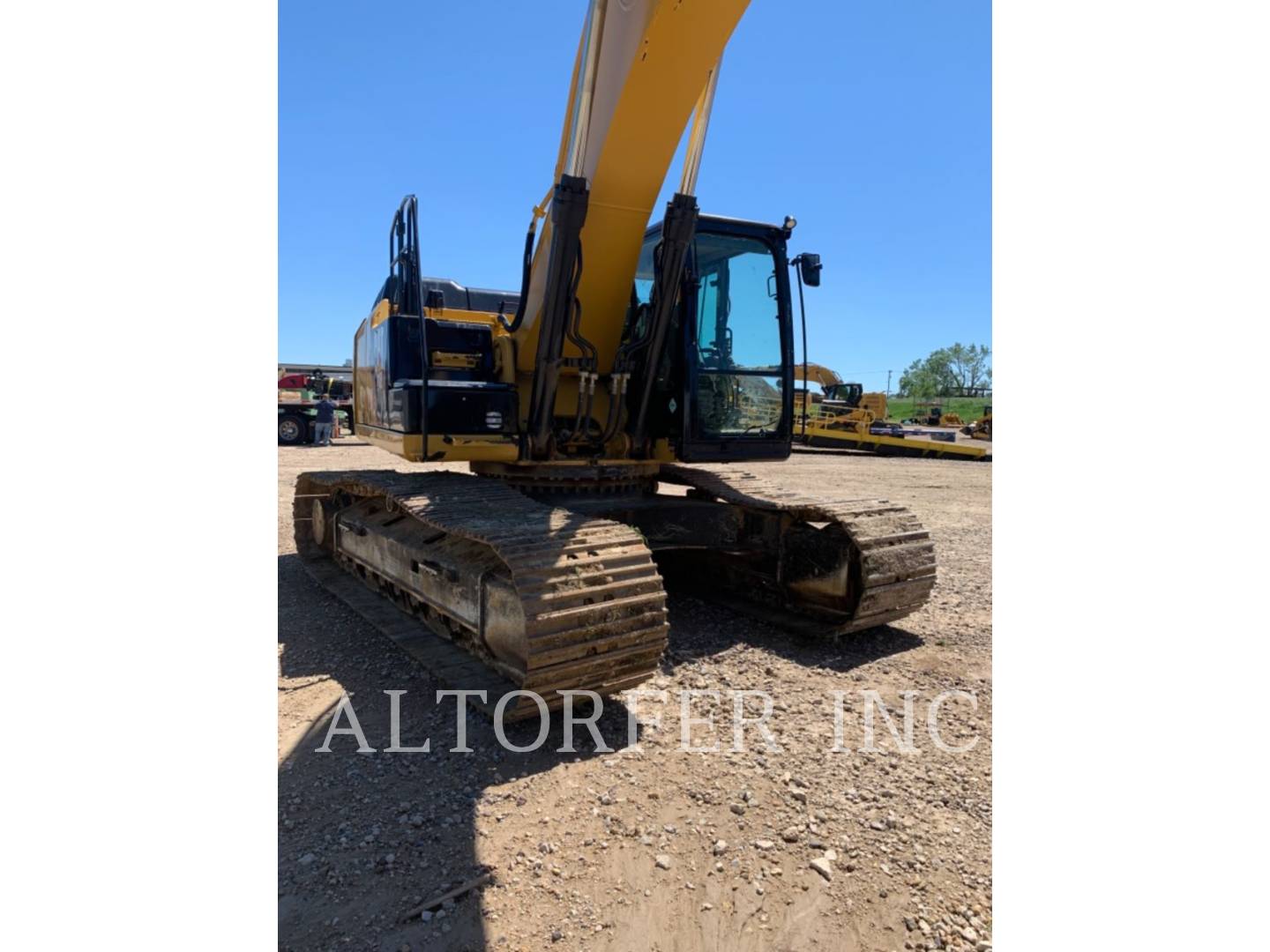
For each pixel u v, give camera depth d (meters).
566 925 2.41
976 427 28.56
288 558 7.11
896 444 22.20
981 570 7.11
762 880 2.62
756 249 5.52
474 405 4.75
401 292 5.20
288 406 21.22
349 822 2.93
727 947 2.32
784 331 5.54
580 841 2.83
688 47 3.90
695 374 5.18
